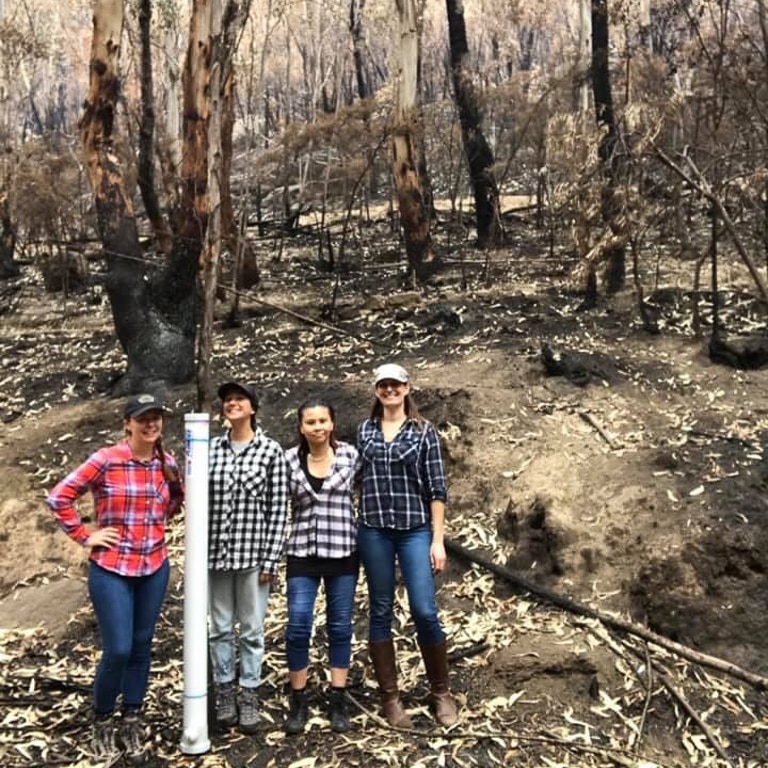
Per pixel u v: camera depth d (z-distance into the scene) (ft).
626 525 17.31
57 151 50.62
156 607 12.57
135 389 27.14
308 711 13.62
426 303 33.17
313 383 25.82
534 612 16.31
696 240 36.94
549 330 28.55
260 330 32.30
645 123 28.66
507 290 34.37
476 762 12.50
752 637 15.23
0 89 53.93
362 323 31.78
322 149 54.54
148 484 12.47
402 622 16.29
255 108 83.25
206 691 12.71
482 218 44.52
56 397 28.25
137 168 41.52
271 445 13.11
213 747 12.86
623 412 21.93
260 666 13.28
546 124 41.11
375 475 13.25
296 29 101.60
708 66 33.14
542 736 13.10
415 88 37.24
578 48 44.21
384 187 66.74
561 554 17.19
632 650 15.06
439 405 22.80
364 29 88.74
